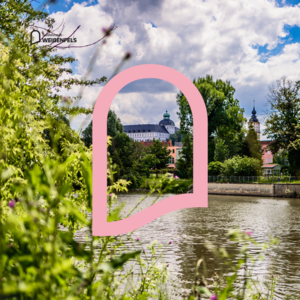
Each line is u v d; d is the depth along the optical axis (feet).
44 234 4.74
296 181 189.06
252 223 84.23
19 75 8.25
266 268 37.52
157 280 12.41
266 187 184.75
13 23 14.29
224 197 182.19
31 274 4.41
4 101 6.97
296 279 34.06
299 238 63.31
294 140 192.24
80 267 9.44
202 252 46.55
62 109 5.35
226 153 234.99
